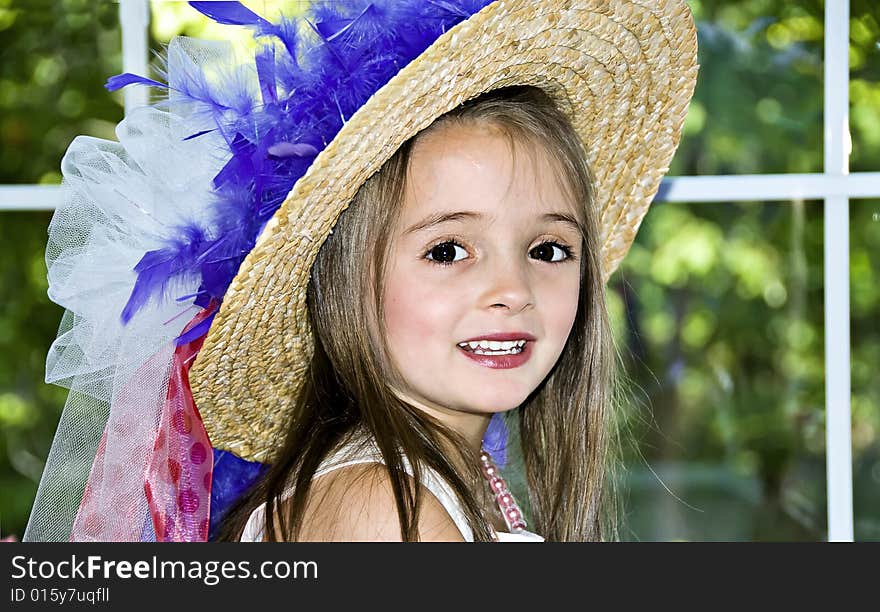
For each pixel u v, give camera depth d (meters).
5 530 2.60
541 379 1.20
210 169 1.16
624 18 1.22
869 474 2.65
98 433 1.22
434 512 1.11
